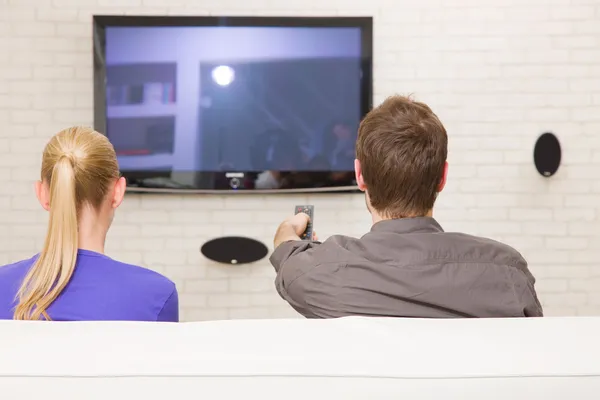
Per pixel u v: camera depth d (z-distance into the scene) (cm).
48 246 114
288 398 71
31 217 362
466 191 372
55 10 359
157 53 354
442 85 369
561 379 72
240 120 359
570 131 371
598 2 368
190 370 72
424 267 108
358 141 132
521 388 71
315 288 112
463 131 370
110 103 353
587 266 375
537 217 373
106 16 351
